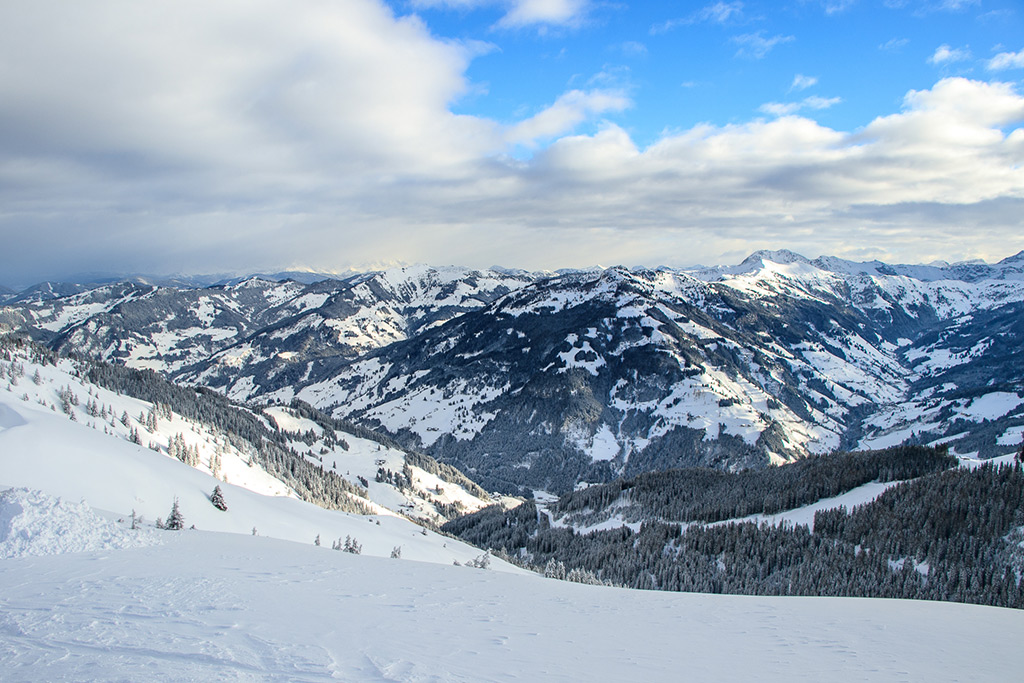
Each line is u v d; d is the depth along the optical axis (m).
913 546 112.44
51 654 27.03
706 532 142.25
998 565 102.44
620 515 180.00
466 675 28.38
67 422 120.25
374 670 27.94
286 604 41.00
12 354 182.50
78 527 56.03
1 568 45.88
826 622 53.16
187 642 30.00
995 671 37.19
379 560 70.50
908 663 38.22
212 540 67.94
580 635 41.47
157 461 114.25
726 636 45.28
